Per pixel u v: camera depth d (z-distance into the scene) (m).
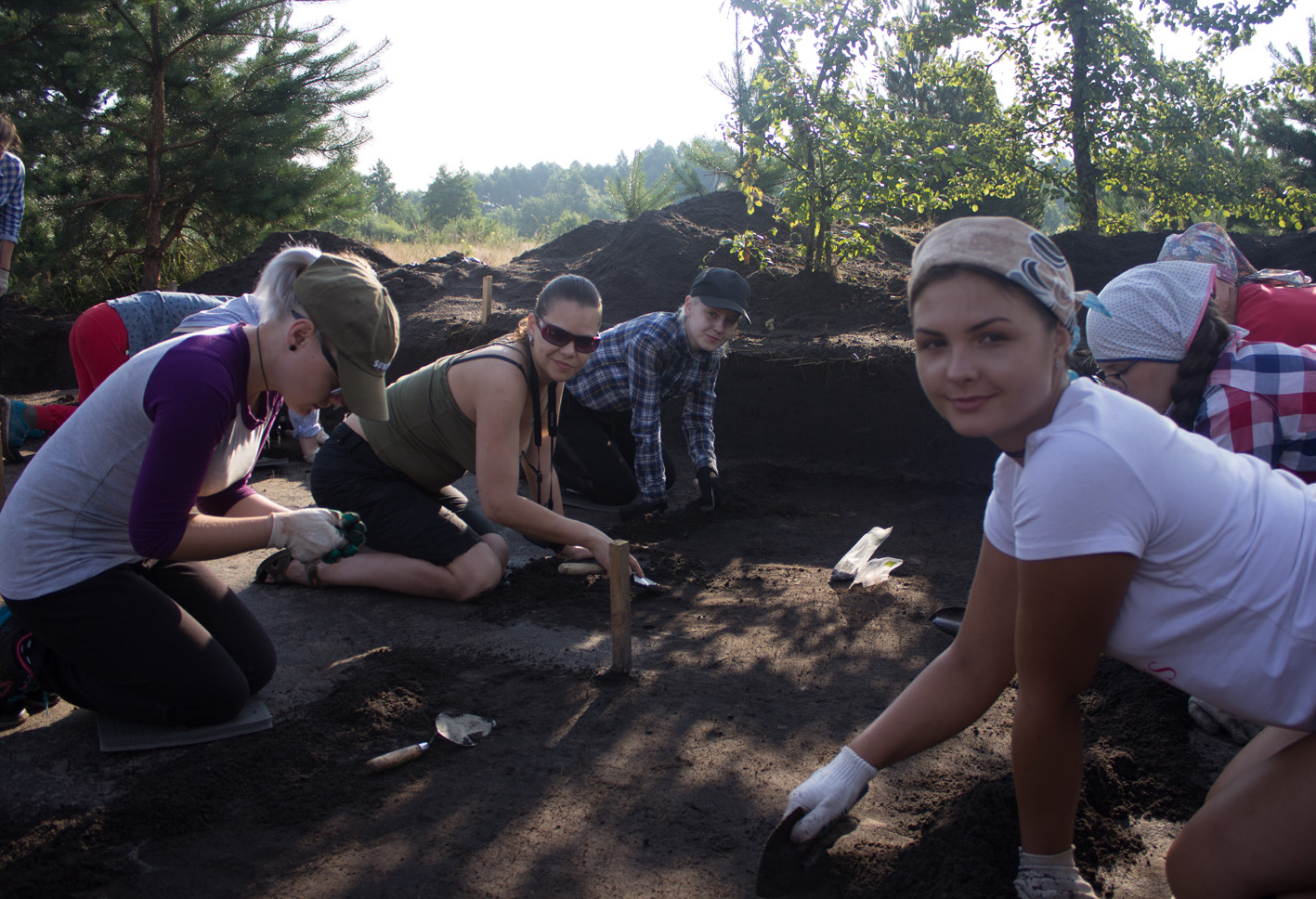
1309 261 6.29
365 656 3.12
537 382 3.35
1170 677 1.60
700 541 4.44
